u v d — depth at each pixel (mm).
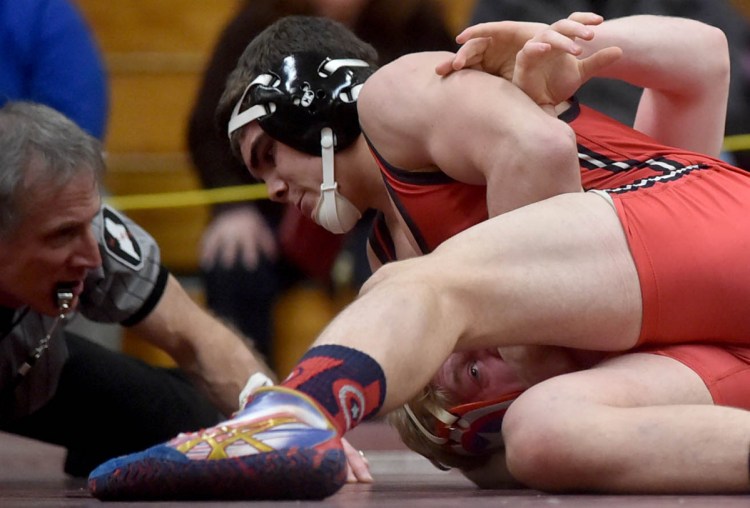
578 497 5723
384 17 12117
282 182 7676
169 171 20250
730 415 5789
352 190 7465
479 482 7348
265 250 12930
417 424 7133
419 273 5918
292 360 17812
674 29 7270
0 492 7453
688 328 6391
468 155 6406
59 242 7281
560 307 6113
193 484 5215
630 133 7078
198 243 19562
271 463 5109
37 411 9391
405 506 5113
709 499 5445
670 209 6422
